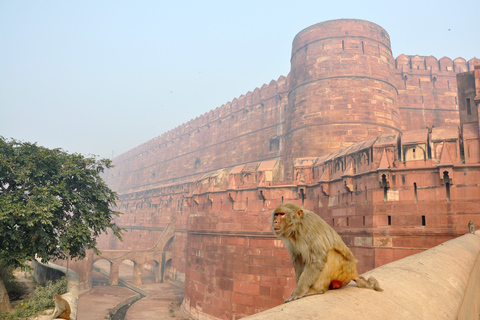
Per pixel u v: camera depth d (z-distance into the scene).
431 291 2.65
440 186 16.67
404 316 1.99
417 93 35.91
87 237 19.30
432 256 4.11
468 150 16.45
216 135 51.12
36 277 27.75
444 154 16.62
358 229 19.03
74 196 17.89
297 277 2.69
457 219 16.08
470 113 18.81
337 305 1.86
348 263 2.46
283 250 22.25
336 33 31.08
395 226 17.39
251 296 23.08
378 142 18.72
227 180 28.38
